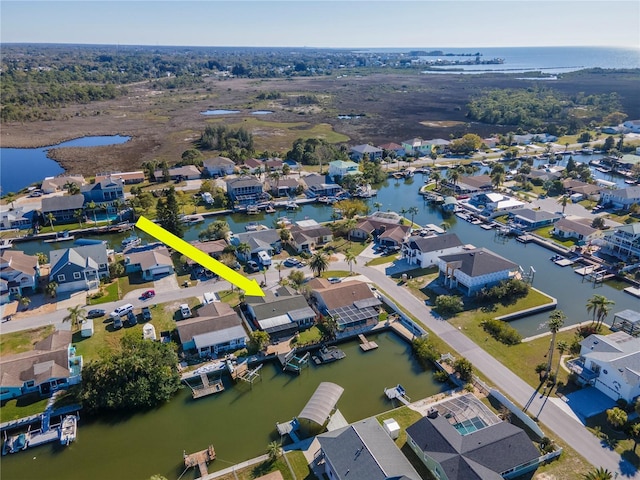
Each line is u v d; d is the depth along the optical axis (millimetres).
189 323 79812
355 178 166750
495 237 129625
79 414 65188
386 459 52500
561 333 82938
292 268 108062
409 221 139125
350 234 126500
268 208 150750
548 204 147625
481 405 62875
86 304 92312
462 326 84562
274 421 64938
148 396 66125
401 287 98875
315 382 72938
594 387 68812
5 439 61438
